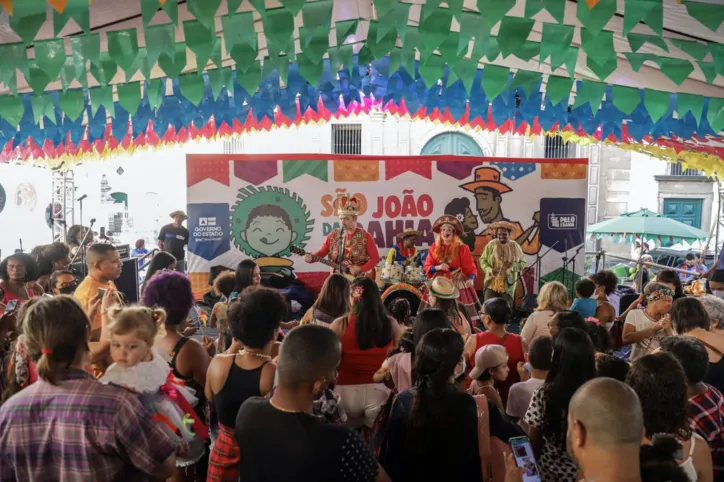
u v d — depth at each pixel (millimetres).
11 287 4422
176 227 10578
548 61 5000
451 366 2168
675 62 3377
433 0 2967
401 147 15820
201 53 3150
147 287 2932
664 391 2098
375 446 2980
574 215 9492
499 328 3482
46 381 1848
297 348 1830
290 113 4891
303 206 9258
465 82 3764
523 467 2035
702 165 7801
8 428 1829
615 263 15430
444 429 2117
